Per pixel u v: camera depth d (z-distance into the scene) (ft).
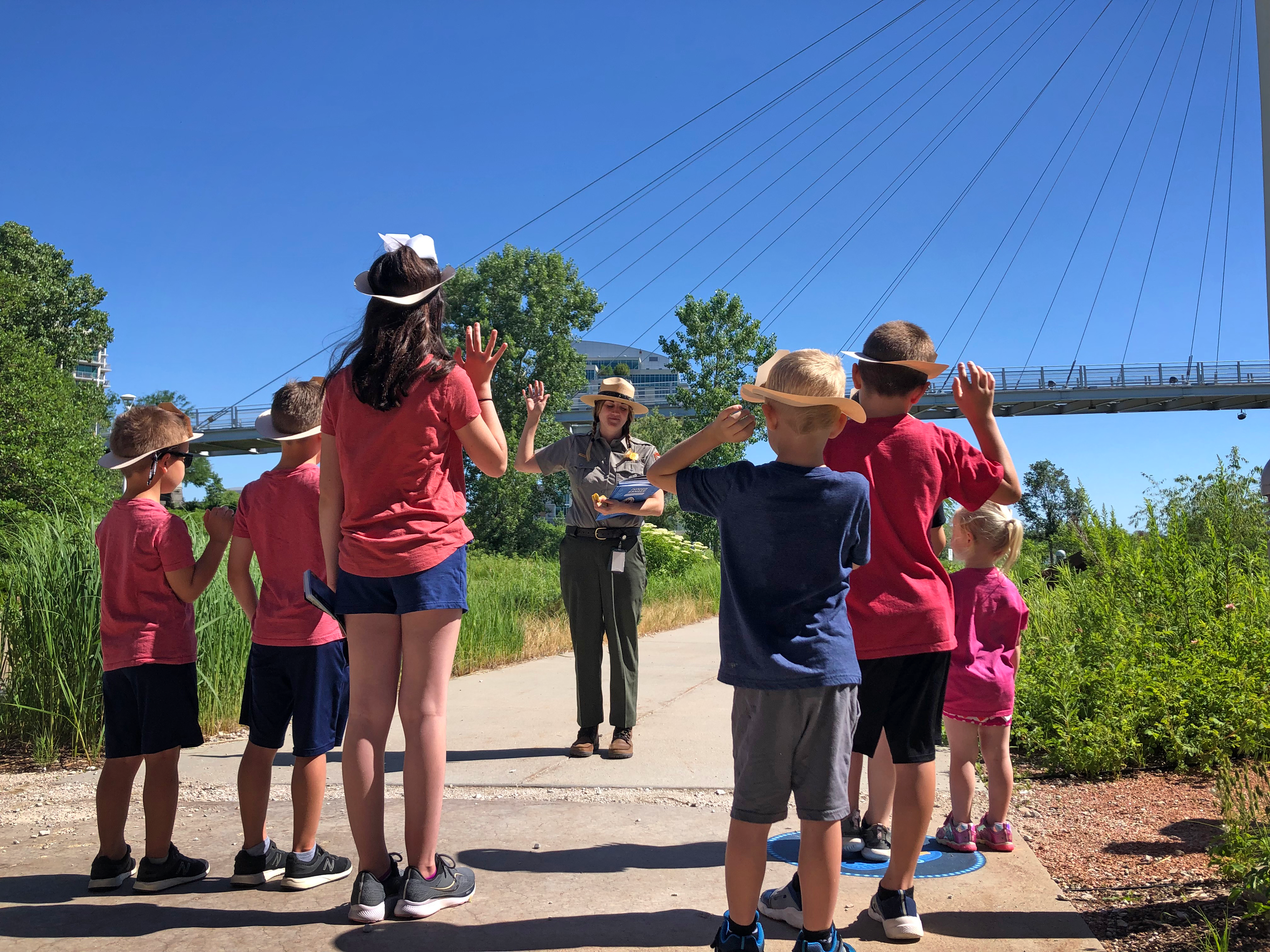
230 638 17.24
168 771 8.87
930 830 10.64
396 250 8.52
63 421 82.53
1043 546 43.06
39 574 15.24
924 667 7.80
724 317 113.19
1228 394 213.46
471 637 25.17
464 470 8.92
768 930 7.94
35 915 8.23
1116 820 10.80
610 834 10.53
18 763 14.24
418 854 8.19
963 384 8.73
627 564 14.51
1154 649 15.88
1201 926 7.60
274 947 7.49
